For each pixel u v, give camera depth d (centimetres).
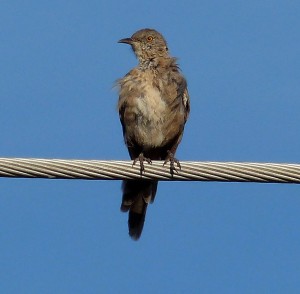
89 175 1216
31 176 1201
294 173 1188
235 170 1206
